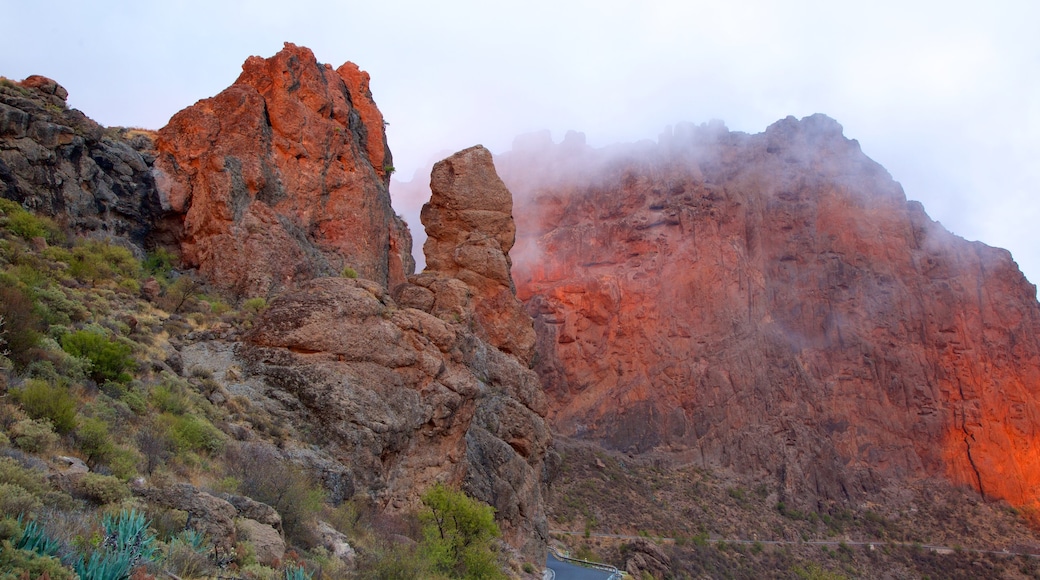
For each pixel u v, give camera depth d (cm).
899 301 16725
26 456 1511
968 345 16512
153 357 2552
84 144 3575
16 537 1140
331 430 2656
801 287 16825
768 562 11119
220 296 3566
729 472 13675
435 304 3947
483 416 3822
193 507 1518
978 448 15150
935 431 15325
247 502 1703
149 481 1731
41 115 3447
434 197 4484
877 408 15538
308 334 2828
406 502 2809
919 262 17412
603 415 14900
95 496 1456
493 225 4456
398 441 2819
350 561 1883
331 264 4122
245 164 3975
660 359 15525
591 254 17325
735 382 15038
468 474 3381
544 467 4278
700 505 12169
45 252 2975
